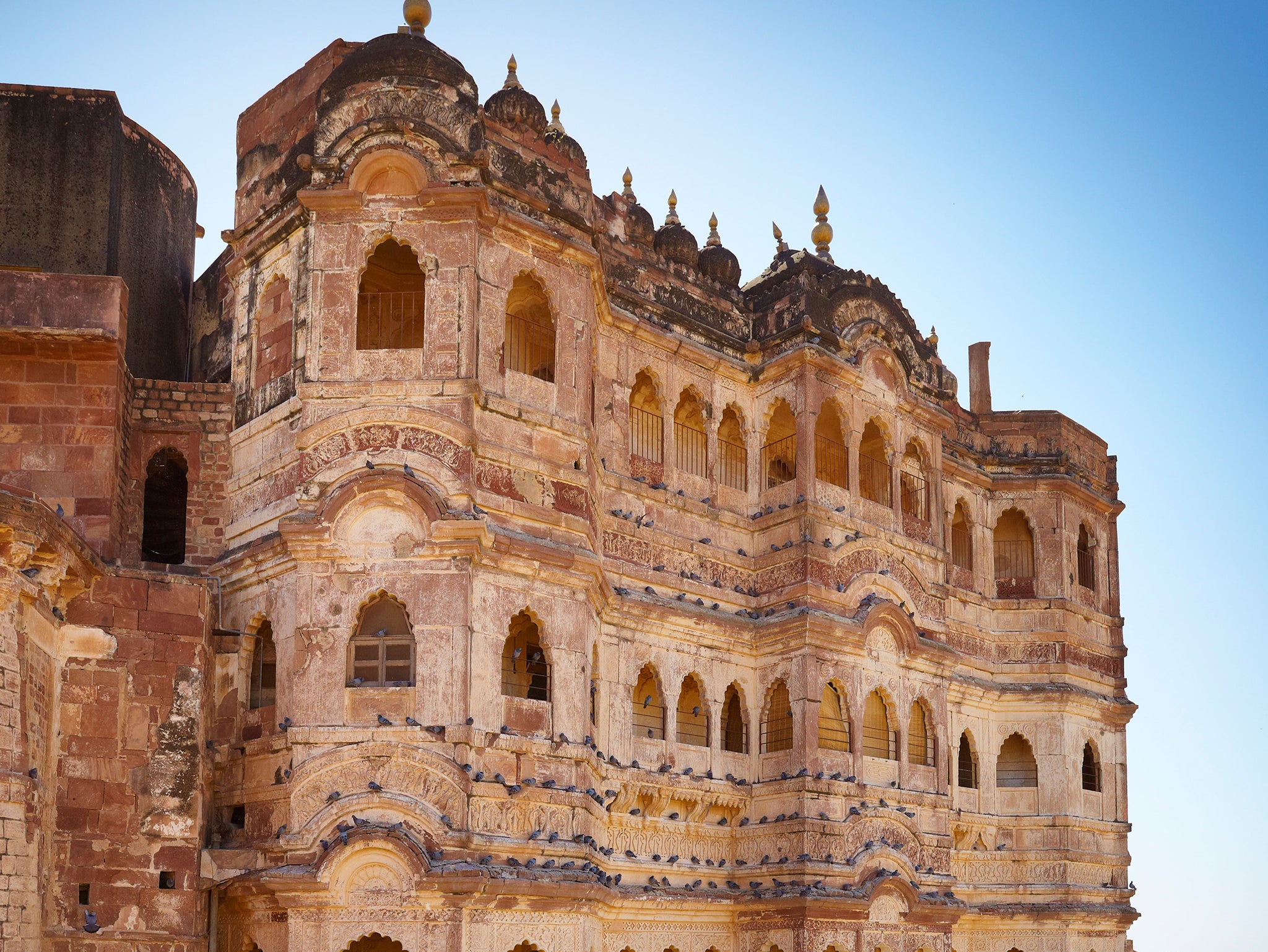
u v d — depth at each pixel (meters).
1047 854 36.06
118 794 23.64
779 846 28.92
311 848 23.09
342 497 24.03
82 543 23.14
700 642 29.52
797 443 30.91
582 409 26.59
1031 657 37.44
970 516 37.88
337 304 25.20
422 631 23.70
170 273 31.86
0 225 28.73
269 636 25.61
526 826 23.95
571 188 27.73
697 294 31.62
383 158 25.56
